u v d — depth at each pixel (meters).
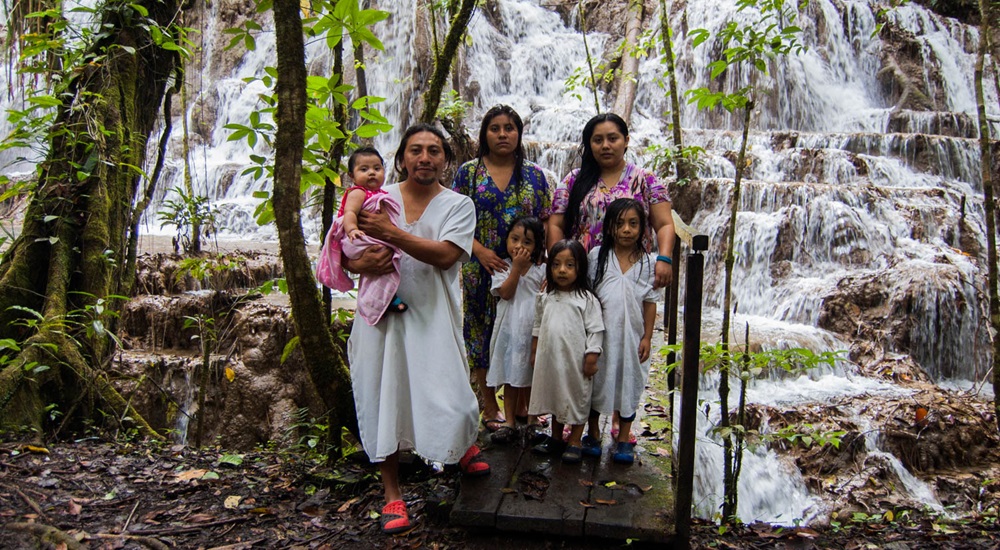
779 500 5.27
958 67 14.64
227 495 3.39
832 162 10.62
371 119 3.50
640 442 3.78
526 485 3.22
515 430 3.75
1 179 4.83
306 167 3.56
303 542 2.97
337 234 3.05
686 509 2.83
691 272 2.79
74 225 4.78
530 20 16.61
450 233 3.02
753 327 7.90
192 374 6.14
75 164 4.73
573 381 3.35
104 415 4.39
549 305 3.41
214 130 15.30
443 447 2.91
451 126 10.72
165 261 7.66
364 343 3.04
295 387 6.26
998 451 5.76
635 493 3.15
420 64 13.79
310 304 3.32
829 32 14.72
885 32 14.98
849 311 7.91
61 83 5.02
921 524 4.24
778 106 13.73
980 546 3.68
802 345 7.18
